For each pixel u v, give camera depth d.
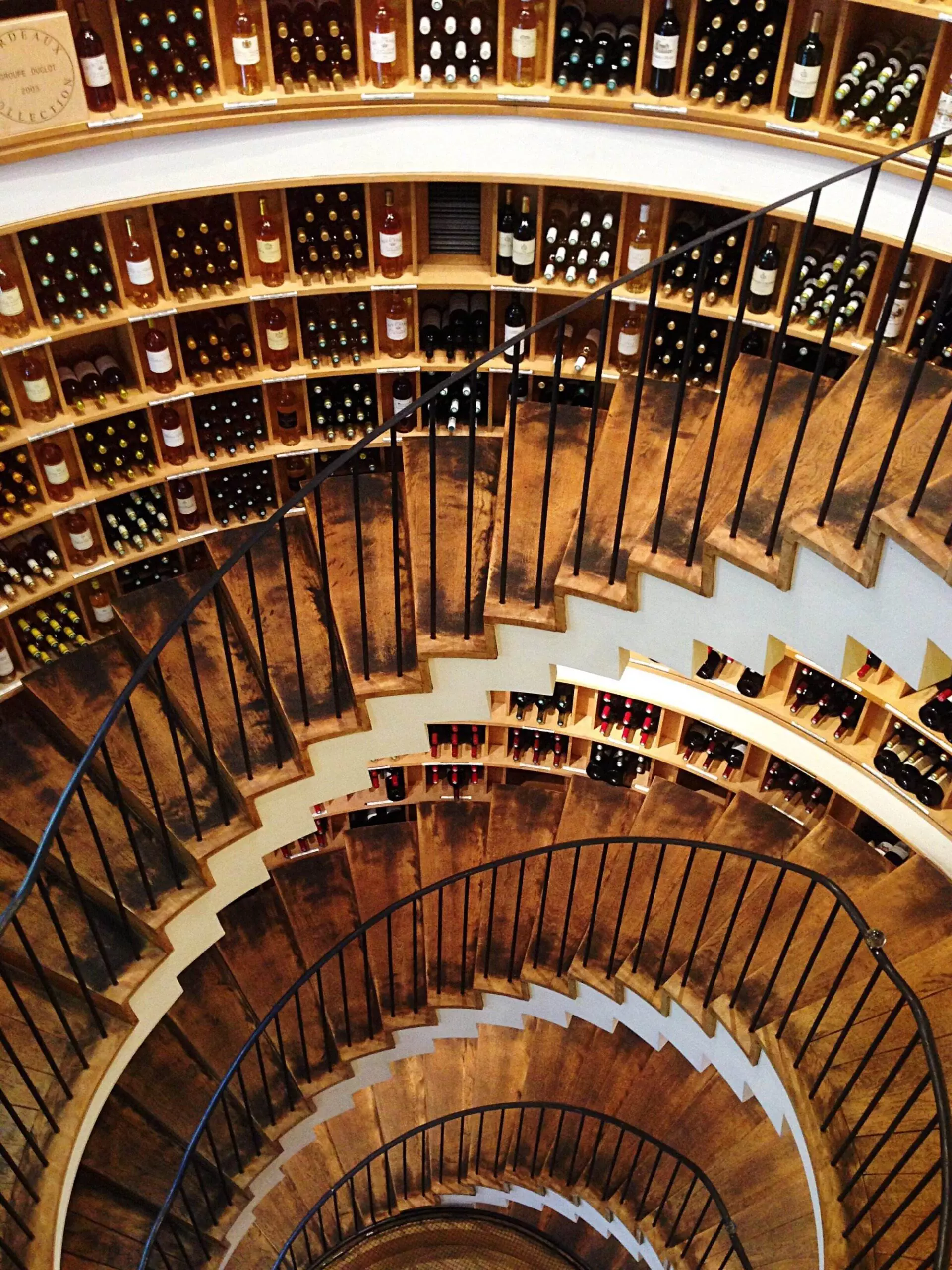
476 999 6.42
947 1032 4.40
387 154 5.12
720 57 4.95
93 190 4.79
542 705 7.01
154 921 4.68
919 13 4.13
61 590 5.67
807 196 4.86
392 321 5.63
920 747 5.88
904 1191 3.82
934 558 3.05
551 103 4.98
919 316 4.98
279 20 5.03
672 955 5.74
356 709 4.62
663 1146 5.77
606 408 6.03
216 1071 6.07
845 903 4.09
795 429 4.20
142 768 5.07
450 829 7.21
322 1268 7.46
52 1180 4.05
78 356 5.52
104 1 4.63
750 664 4.00
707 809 6.82
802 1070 4.34
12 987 3.88
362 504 5.31
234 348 5.69
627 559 4.11
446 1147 7.50
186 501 5.85
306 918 6.84
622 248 5.48
